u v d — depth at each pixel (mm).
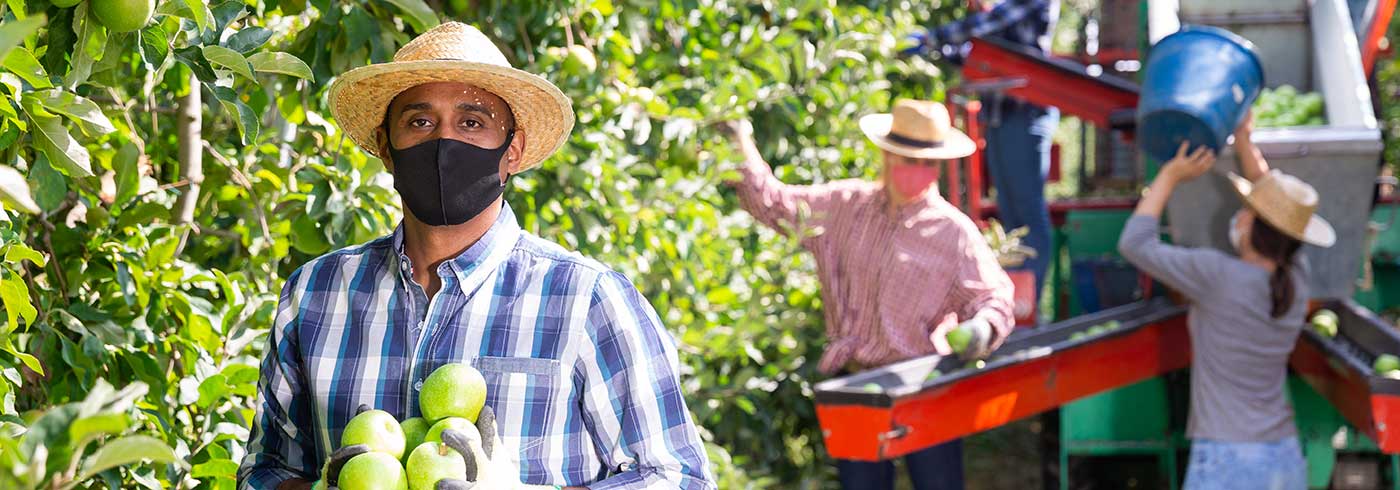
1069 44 14438
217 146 3184
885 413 3840
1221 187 5086
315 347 1936
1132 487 5754
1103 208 6719
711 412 4723
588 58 3637
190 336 2727
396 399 1896
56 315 2471
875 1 6754
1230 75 4777
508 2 3623
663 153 4473
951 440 4586
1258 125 5484
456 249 1924
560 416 1878
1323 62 5680
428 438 1726
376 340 1916
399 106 1918
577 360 1890
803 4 4746
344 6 2887
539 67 3600
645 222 4141
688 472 1923
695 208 4328
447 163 1870
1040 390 4523
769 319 5074
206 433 2607
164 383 2547
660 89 4102
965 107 6801
